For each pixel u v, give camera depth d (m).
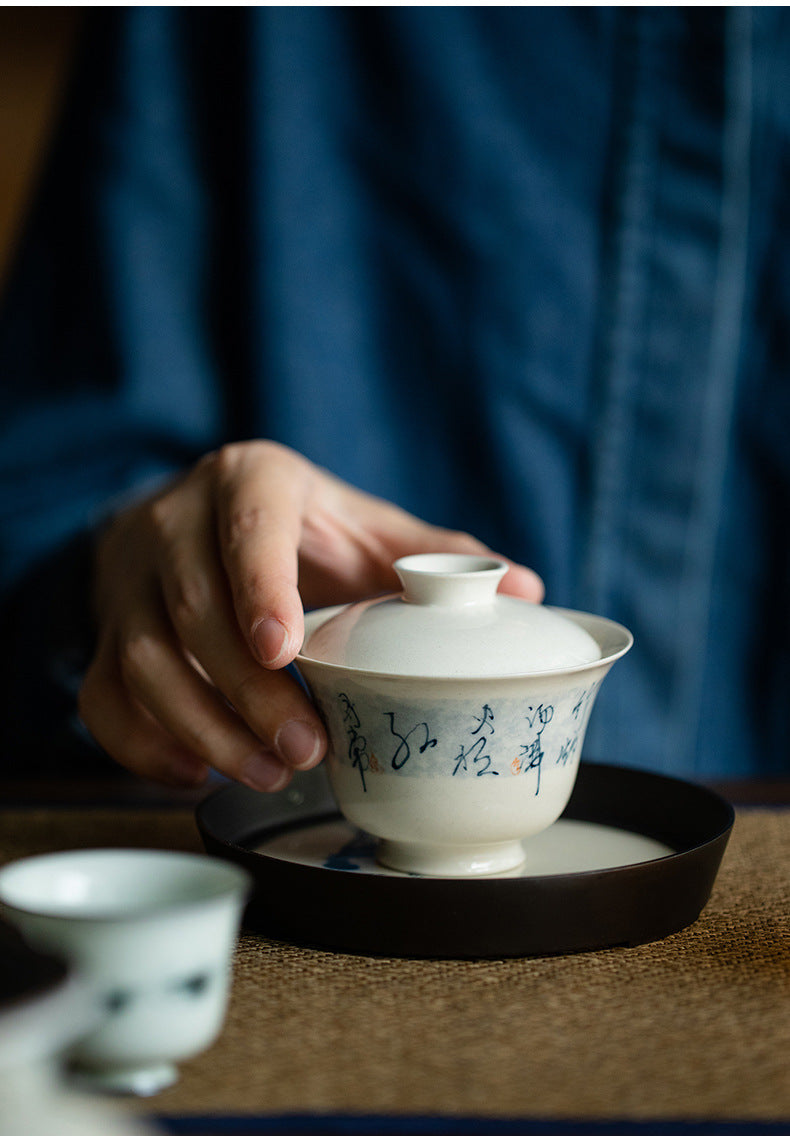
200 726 0.73
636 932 0.66
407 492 1.32
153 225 1.18
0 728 0.98
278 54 1.22
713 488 1.27
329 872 0.65
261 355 1.23
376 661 0.66
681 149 1.24
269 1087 0.58
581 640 0.68
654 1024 0.61
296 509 0.77
